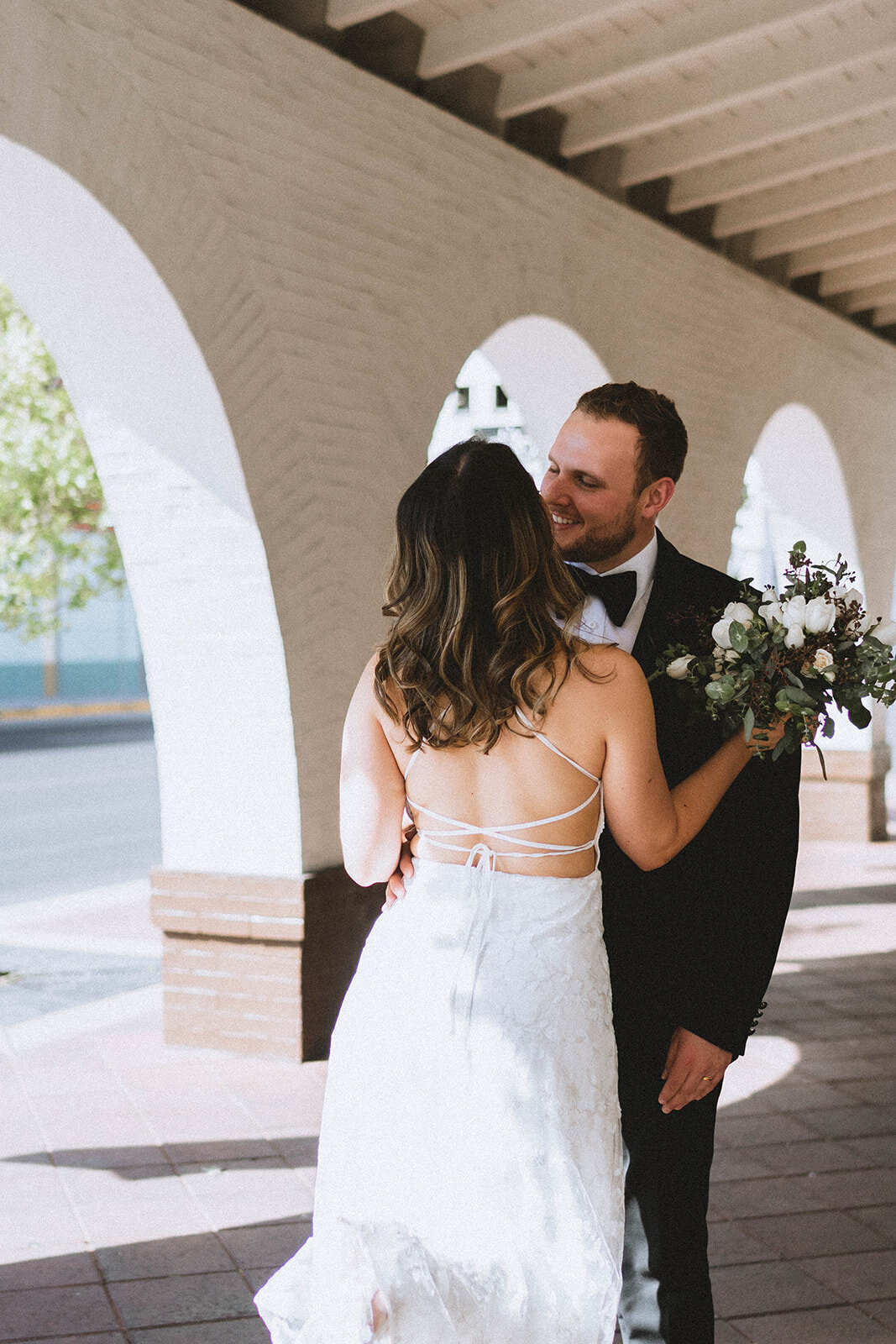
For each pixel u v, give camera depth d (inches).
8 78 139.5
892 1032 228.4
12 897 336.5
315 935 200.7
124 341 173.5
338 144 187.5
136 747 778.2
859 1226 149.9
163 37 158.2
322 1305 71.5
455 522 72.9
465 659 71.8
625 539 91.8
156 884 208.2
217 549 188.5
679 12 204.4
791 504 390.3
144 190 157.6
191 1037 208.8
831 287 354.9
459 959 74.8
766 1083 201.3
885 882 359.9
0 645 1114.1
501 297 224.1
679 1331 89.7
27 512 332.2
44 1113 178.9
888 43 210.1
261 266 176.6
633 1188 91.3
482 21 199.0
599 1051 75.9
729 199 297.7
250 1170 160.2
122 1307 126.0
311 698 197.5
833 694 80.4
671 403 91.9
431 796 76.6
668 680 90.0
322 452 191.5
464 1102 73.5
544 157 240.7
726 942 88.6
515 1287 71.6
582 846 77.0
